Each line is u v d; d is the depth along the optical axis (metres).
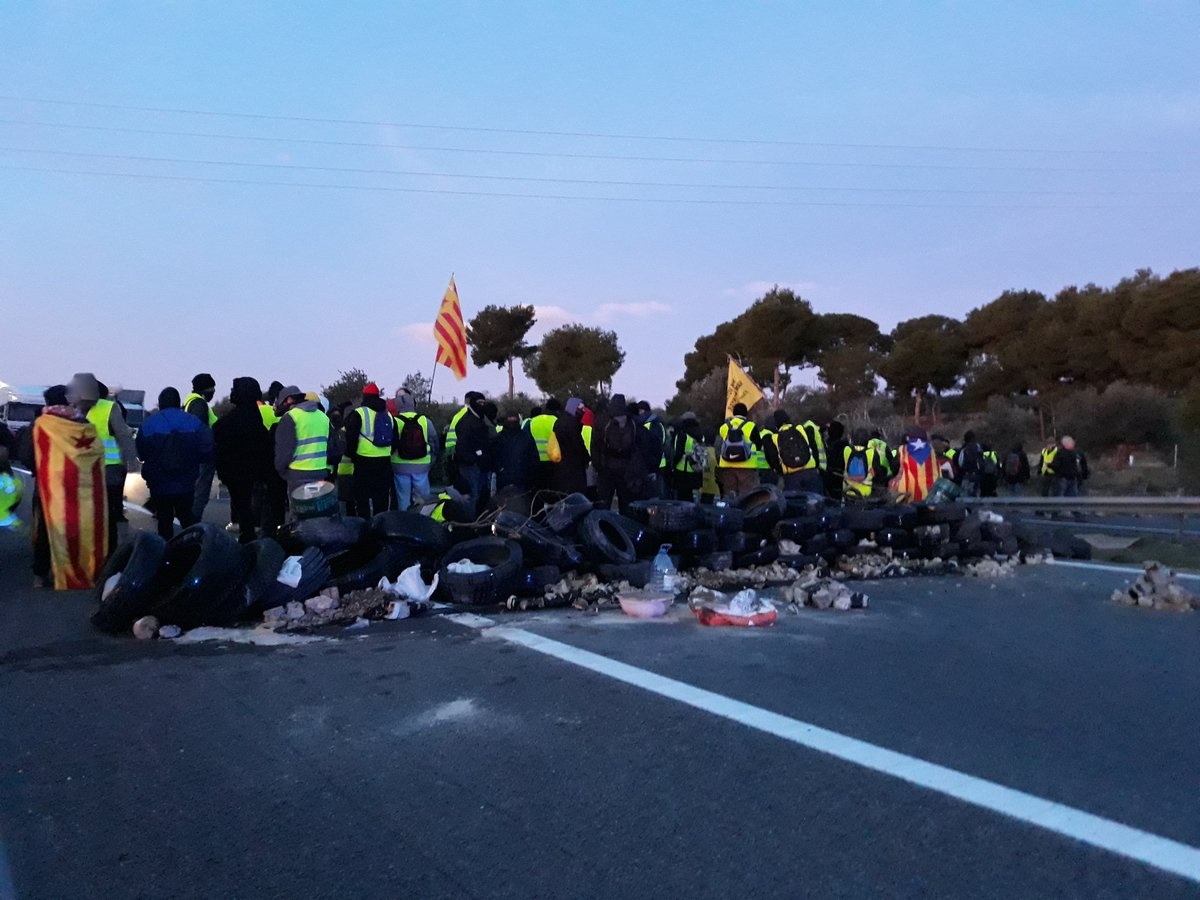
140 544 7.48
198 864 3.87
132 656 6.90
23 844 4.02
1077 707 6.00
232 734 5.32
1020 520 15.80
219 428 11.51
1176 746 5.31
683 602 9.20
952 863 3.91
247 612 7.87
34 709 5.71
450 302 17.53
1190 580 11.34
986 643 7.72
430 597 8.70
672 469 16.39
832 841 4.09
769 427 15.25
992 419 47.06
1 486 11.89
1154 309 46.50
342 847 4.02
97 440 9.55
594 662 6.86
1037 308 56.09
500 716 5.65
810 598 9.21
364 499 12.15
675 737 5.33
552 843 4.06
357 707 5.79
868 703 6.00
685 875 3.80
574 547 9.58
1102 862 3.94
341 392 27.81
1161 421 41.50
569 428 13.62
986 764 5.00
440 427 26.80
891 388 61.44
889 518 11.79
